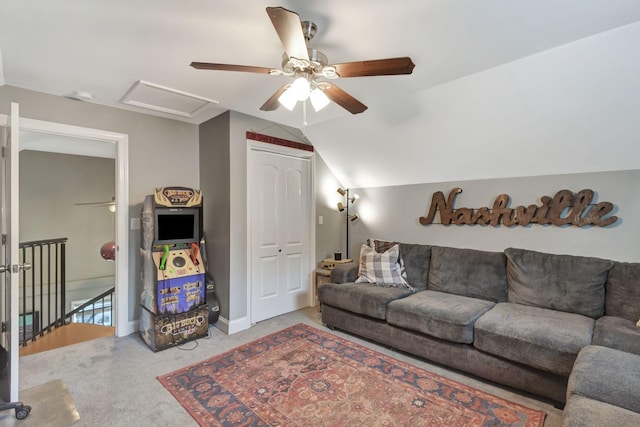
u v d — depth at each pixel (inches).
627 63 77.1
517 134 106.7
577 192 106.4
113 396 83.7
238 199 129.9
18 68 91.1
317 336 123.1
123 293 126.0
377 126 132.4
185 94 109.9
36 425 72.7
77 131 115.4
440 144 125.1
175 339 113.9
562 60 82.3
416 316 101.2
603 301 92.6
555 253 111.1
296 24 52.3
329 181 171.2
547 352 77.6
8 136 84.0
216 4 62.6
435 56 84.3
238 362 102.1
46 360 103.7
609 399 53.7
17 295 77.2
